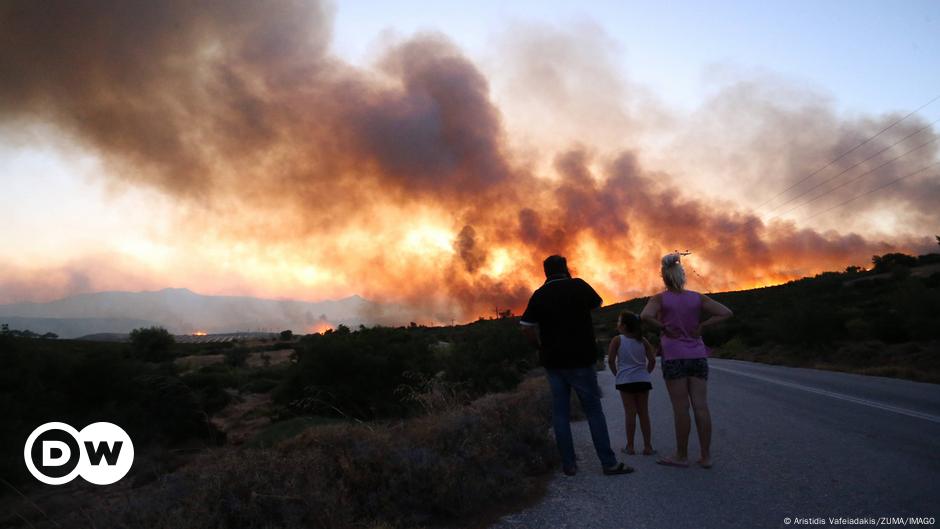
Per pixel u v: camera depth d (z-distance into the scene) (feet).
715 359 131.75
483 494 15.55
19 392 45.55
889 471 16.97
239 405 68.69
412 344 60.64
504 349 64.59
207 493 12.46
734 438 23.49
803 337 110.83
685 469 18.22
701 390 18.47
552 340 18.79
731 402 36.96
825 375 64.59
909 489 14.96
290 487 13.19
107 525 12.24
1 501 30.42
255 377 104.42
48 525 19.13
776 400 37.76
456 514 14.90
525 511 15.15
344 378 53.72
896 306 106.83
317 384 53.16
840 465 17.92
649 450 20.98
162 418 49.16
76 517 13.51
